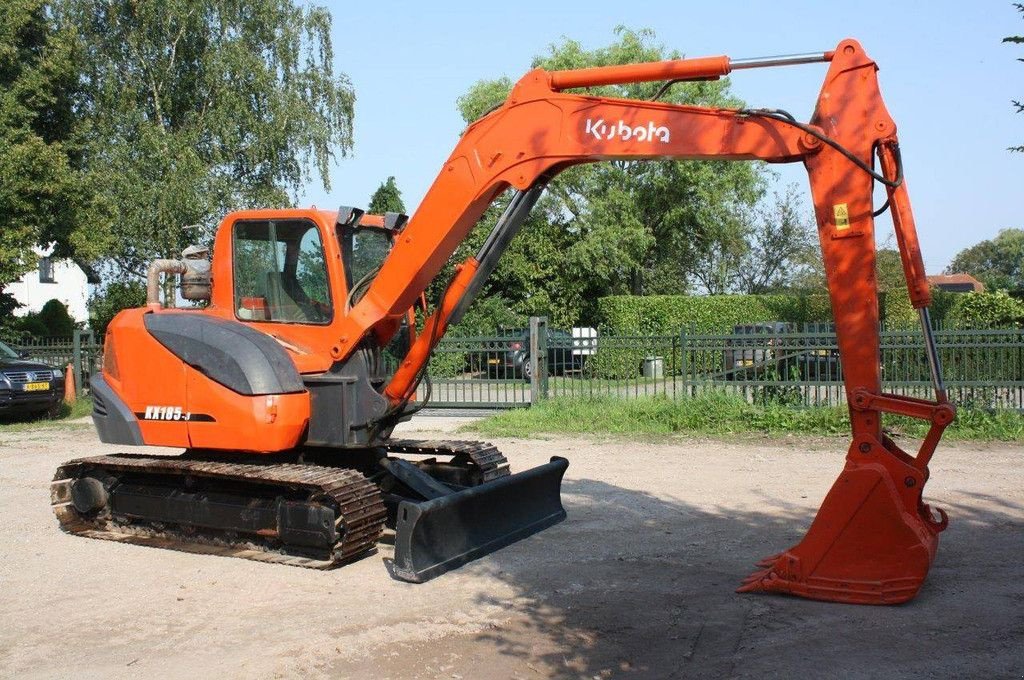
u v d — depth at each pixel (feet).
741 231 127.34
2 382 50.62
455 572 21.88
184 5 93.15
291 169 100.12
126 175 89.35
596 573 21.50
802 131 18.70
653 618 18.24
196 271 25.95
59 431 49.57
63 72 80.33
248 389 22.56
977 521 25.35
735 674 15.37
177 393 23.76
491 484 23.47
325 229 23.71
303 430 23.35
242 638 17.71
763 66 19.07
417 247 22.31
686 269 133.39
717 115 19.39
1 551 24.64
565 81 20.63
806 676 15.19
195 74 96.99
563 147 20.63
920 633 16.93
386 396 23.34
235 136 95.45
